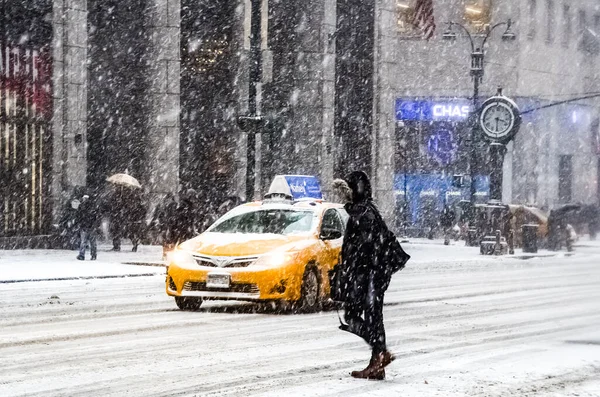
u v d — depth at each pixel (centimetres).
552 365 1917
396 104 11194
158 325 2519
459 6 11081
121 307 2998
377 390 1623
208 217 5641
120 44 7388
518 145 11131
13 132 6197
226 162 8138
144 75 7400
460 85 11056
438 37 11119
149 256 5691
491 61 11069
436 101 11112
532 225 7525
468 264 6019
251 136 4916
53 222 6419
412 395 1585
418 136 11175
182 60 7950
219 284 2806
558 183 11838
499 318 2803
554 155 11669
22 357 1942
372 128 9038
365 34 9038
